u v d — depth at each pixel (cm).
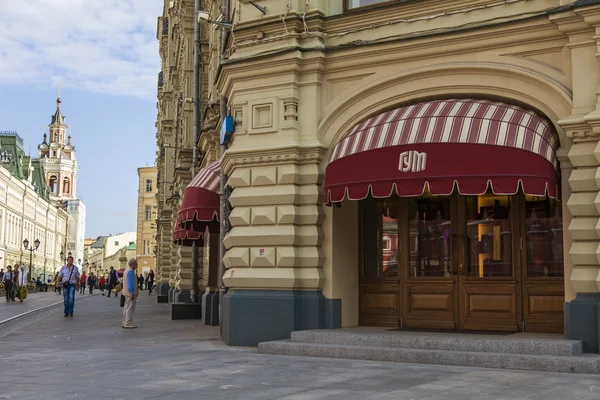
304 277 1137
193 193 1424
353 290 1194
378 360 952
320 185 1157
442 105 1030
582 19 953
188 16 2767
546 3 1006
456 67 1062
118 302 3347
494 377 796
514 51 1030
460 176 933
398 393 698
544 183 918
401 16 1122
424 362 921
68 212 14112
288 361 951
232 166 1210
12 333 1516
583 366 823
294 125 1168
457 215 1156
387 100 1125
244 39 1234
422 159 959
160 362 954
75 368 902
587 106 952
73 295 2167
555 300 1062
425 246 1180
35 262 9944
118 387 744
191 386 749
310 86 1177
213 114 1739
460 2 1074
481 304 1118
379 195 986
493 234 1132
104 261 13650
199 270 2252
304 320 1131
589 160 938
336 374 828
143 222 8400
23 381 792
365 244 1220
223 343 1217
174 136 3775
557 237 1077
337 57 1156
